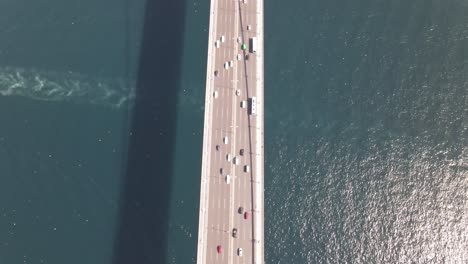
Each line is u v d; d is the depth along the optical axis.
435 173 179.75
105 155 176.00
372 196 175.25
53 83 187.62
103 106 185.00
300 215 171.00
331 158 180.88
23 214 163.25
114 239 163.38
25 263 156.62
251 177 145.25
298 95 190.88
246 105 153.25
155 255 162.38
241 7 165.62
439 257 167.88
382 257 167.00
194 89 190.00
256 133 150.12
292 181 176.12
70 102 184.88
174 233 165.88
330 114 188.62
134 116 184.00
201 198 138.88
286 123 186.25
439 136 186.12
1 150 173.12
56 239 160.75
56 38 195.75
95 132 179.75
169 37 198.88
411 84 194.62
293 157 180.12
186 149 179.12
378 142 184.38
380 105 190.75
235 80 156.12
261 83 155.88
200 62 195.12
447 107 191.00
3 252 157.50
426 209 174.12
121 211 167.50
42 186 168.62
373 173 179.00
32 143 175.25
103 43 196.25
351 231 169.75
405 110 190.00
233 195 142.88
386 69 197.38
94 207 167.25
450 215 173.38
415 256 167.62
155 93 188.38
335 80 194.38
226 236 138.62
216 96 153.75
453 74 197.50
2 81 187.00
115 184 171.75
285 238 167.38
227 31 162.00
